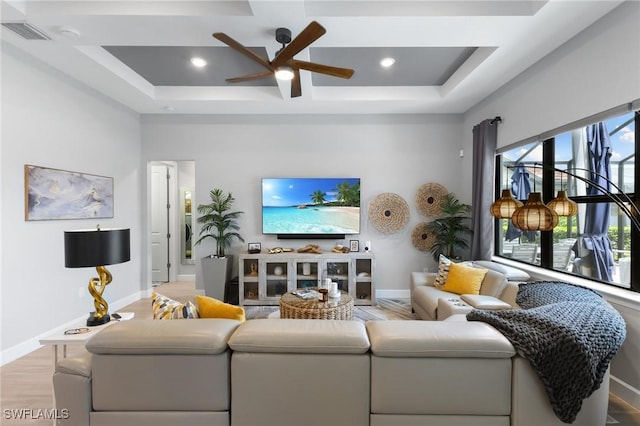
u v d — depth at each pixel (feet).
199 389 4.71
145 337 4.64
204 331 4.75
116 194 13.26
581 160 8.65
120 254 6.81
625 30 6.81
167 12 7.29
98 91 12.15
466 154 14.57
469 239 14.65
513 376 4.63
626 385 6.70
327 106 13.94
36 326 9.39
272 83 12.87
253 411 4.71
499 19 7.45
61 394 4.77
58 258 10.18
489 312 5.54
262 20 7.50
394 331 4.77
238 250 15.25
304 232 14.87
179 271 19.02
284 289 14.28
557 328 4.75
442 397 4.65
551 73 9.14
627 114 7.23
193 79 12.41
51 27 7.79
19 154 8.95
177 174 18.89
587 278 8.51
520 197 11.34
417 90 13.20
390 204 15.05
